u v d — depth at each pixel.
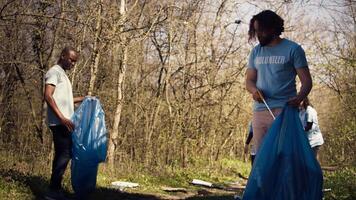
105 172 9.09
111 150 9.76
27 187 5.85
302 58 4.14
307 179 3.86
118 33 9.20
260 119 4.24
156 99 11.49
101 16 9.05
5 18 7.93
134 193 7.66
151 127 11.09
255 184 3.89
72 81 9.30
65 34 9.54
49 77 5.82
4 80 9.51
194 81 12.51
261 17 4.23
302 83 4.09
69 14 9.27
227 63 13.06
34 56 9.94
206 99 12.52
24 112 9.86
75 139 5.88
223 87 12.88
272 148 3.92
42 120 9.52
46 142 9.03
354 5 8.16
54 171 5.83
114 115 10.25
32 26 9.06
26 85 9.99
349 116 9.62
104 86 10.56
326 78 10.19
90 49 9.82
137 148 10.80
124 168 9.53
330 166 11.02
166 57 11.94
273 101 4.19
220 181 11.33
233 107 13.47
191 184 10.02
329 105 13.79
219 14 12.83
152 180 9.39
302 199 3.82
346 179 6.91
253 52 4.41
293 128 3.95
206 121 12.71
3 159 7.56
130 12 9.95
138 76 11.69
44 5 9.10
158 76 12.04
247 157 16.05
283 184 3.84
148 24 10.47
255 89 4.27
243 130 15.16
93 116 5.99
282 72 4.17
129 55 11.05
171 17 11.13
